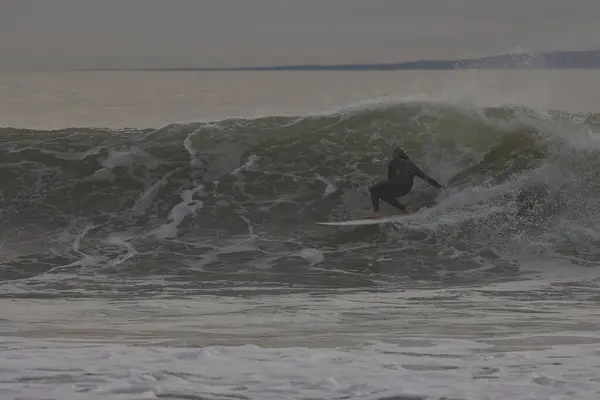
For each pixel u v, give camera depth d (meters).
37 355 23.67
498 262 55.75
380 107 73.94
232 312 40.22
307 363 22.73
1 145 71.19
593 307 41.38
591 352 24.70
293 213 63.81
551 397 19.14
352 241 59.75
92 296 46.78
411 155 69.25
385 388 20.03
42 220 63.78
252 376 21.20
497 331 32.06
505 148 68.12
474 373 21.55
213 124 73.50
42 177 67.81
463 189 64.69
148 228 62.41
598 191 63.22
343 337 30.22
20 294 47.50
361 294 47.19
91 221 63.50
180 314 39.53
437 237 59.56
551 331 32.06
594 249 57.59
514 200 63.03
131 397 19.23
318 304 43.09
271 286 49.94
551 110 71.94
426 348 26.22
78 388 19.95
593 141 66.44
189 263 55.81
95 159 69.56
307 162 68.94
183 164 68.94
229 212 64.00
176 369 21.95
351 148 70.19
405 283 50.94
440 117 72.25
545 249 57.66
